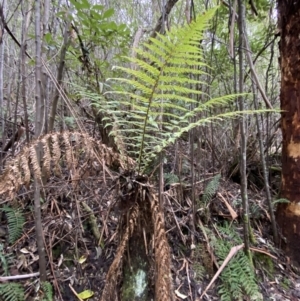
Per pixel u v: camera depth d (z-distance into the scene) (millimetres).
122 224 1049
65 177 1578
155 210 1008
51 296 1227
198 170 1823
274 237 1783
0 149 1756
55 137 887
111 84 1759
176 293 1380
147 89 906
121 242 1021
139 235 1047
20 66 1672
